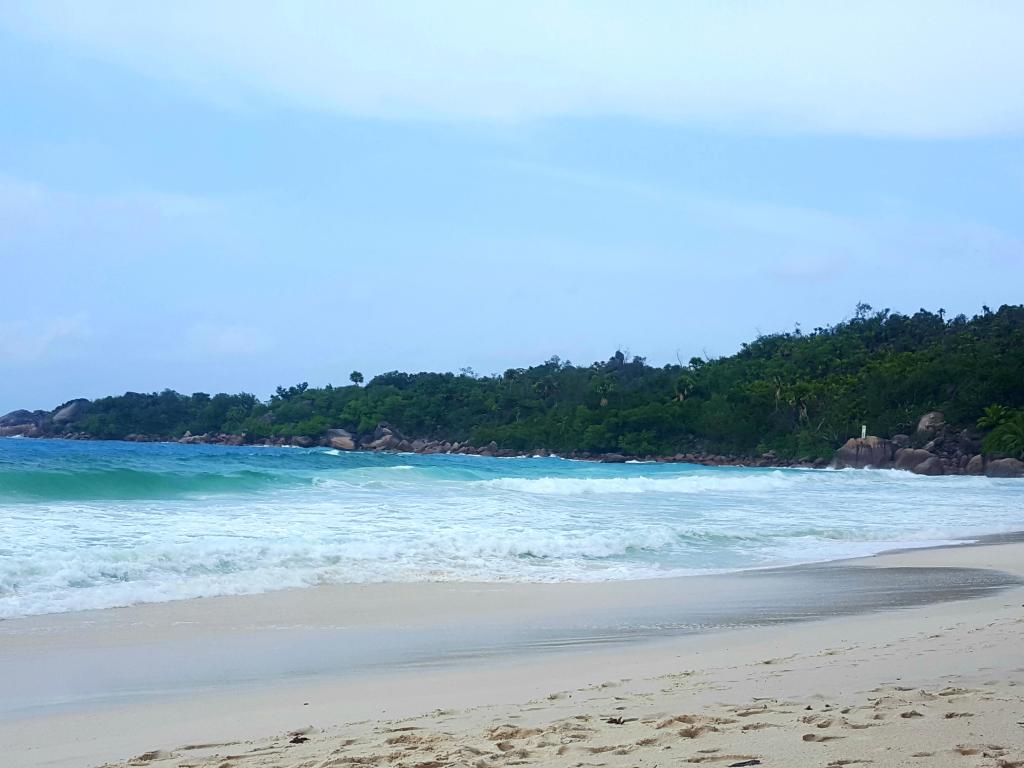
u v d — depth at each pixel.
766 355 127.12
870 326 129.25
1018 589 13.16
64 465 32.91
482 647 8.84
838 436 90.81
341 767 4.57
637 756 4.44
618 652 8.52
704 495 32.84
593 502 27.12
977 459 73.81
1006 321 114.75
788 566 15.87
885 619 10.32
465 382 145.50
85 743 5.52
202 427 146.75
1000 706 5.23
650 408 108.62
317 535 16.23
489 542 16.36
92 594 10.99
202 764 4.81
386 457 73.75
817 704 5.52
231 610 10.61
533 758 4.51
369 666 7.97
